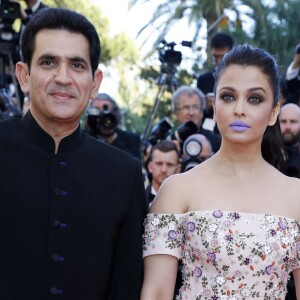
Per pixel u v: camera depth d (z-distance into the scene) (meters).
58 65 3.26
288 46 17.66
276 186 3.46
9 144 3.32
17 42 6.97
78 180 3.33
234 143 3.44
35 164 3.30
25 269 3.17
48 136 3.33
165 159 5.91
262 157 3.71
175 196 3.45
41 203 3.24
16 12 6.88
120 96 16.42
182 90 6.92
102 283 3.29
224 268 3.29
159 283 3.40
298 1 18.16
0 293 3.13
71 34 3.29
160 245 3.41
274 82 3.46
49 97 3.25
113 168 3.40
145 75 15.76
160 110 11.82
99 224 3.29
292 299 4.36
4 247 3.17
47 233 3.22
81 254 3.24
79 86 3.28
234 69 3.42
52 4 15.60
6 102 6.20
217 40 7.40
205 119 6.70
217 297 3.30
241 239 3.30
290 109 5.82
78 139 3.40
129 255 3.37
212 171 3.49
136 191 3.43
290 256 3.38
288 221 3.39
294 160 5.57
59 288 3.20
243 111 3.38
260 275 3.30
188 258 3.39
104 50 17.62
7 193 3.22
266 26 17.53
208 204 3.39
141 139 7.24
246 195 3.42
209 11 16.92
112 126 6.42
